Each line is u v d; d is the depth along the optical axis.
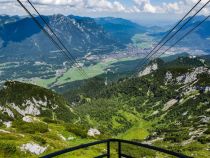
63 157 71.06
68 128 115.75
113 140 11.16
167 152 9.54
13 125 103.88
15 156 66.62
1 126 102.19
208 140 197.50
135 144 10.63
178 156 9.02
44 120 142.00
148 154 122.25
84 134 115.00
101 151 84.44
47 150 75.12
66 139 105.44
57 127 117.19
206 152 168.00
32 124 106.00
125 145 125.12
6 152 66.44
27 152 70.00
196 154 163.25
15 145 69.00
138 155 118.50
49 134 100.81
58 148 78.81
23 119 117.69
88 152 78.81
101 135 128.12
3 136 76.88
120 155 11.07
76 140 107.62
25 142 72.25
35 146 73.12
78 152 75.69
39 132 102.38
